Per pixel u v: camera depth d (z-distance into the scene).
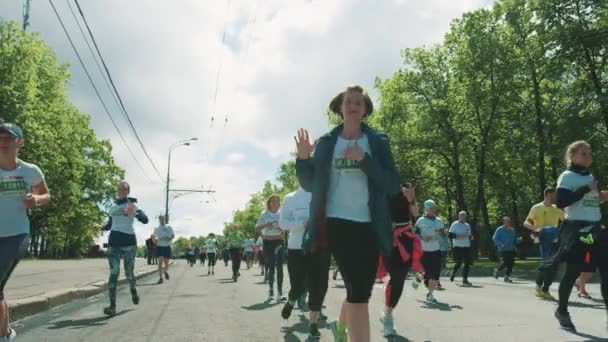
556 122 26.20
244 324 7.12
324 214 3.45
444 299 10.34
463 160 36.62
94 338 6.04
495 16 31.75
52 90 39.59
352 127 3.55
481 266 24.66
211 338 6.05
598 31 24.59
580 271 6.16
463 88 32.59
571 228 6.12
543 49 26.27
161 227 16.75
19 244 4.66
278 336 6.19
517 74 30.89
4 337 4.63
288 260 7.19
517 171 33.97
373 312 8.32
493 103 31.50
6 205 4.63
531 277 18.20
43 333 6.39
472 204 40.94
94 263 28.67
